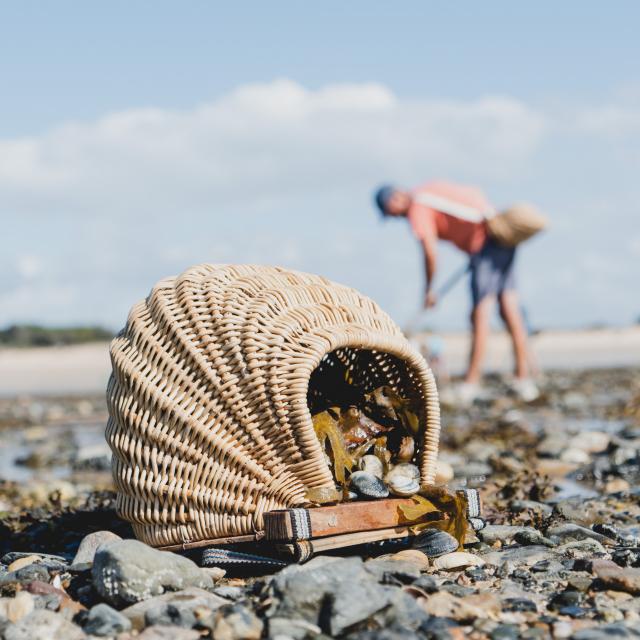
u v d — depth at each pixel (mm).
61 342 21375
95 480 3191
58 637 1542
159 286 1829
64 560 1893
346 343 1782
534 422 4578
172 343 1764
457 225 5340
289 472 1744
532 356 6531
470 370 5672
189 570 1662
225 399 1732
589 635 1507
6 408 7695
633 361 11484
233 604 1586
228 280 1813
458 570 1758
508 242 5340
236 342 1741
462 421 4742
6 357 18312
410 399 1897
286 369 1735
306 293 1829
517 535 1948
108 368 15297
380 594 1542
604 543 1942
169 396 1745
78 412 6934
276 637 1497
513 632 1523
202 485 1739
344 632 1513
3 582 1743
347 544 1735
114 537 1850
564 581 1712
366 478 1790
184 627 1547
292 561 1720
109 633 1552
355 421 1881
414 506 1799
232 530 1739
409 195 5281
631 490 2461
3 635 1545
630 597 1641
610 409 5074
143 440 1762
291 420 1732
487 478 2697
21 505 2617
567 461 3043
